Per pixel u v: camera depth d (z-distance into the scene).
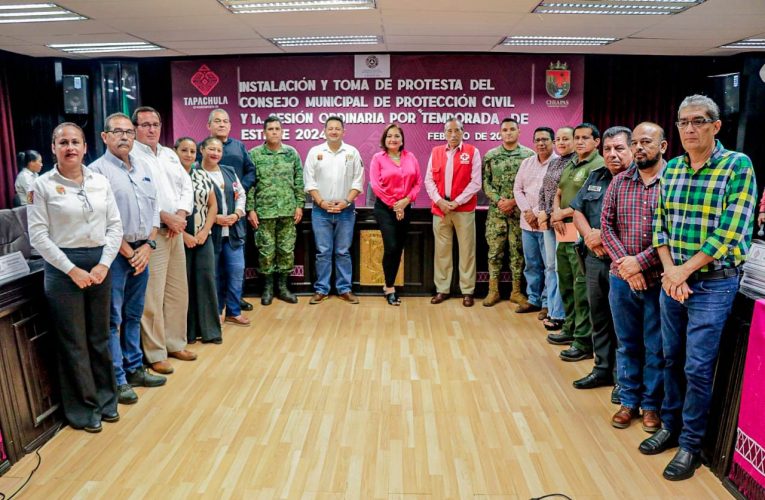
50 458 2.71
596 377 3.49
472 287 5.33
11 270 2.81
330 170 5.24
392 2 4.25
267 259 5.28
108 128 3.18
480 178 5.20
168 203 3.63
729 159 2.38
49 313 2.89
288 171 5.20
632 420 3.07
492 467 2.63
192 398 3.36
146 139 3.52
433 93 6.58
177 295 3.89
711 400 2.63
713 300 2.43
